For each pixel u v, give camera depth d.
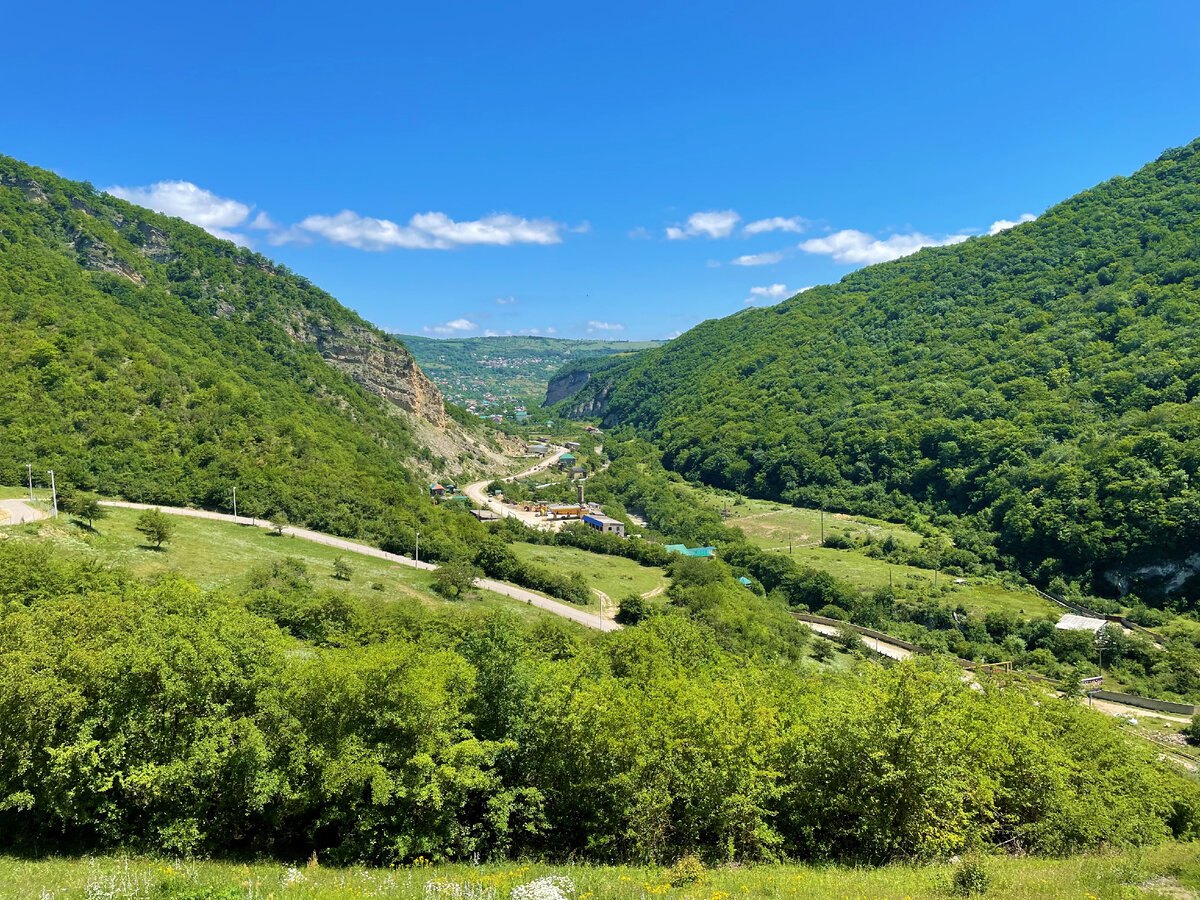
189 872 15.35
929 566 102.44
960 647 77.75
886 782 19.58
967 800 21.55
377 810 19.62
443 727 20.59
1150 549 86.62
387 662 20.42
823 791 21.02
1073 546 93.00
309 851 20.27
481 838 20.62
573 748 21.42
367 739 20.19
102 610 24.92
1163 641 76.75
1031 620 81.75
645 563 99.50
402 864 19.36
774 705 25.34
